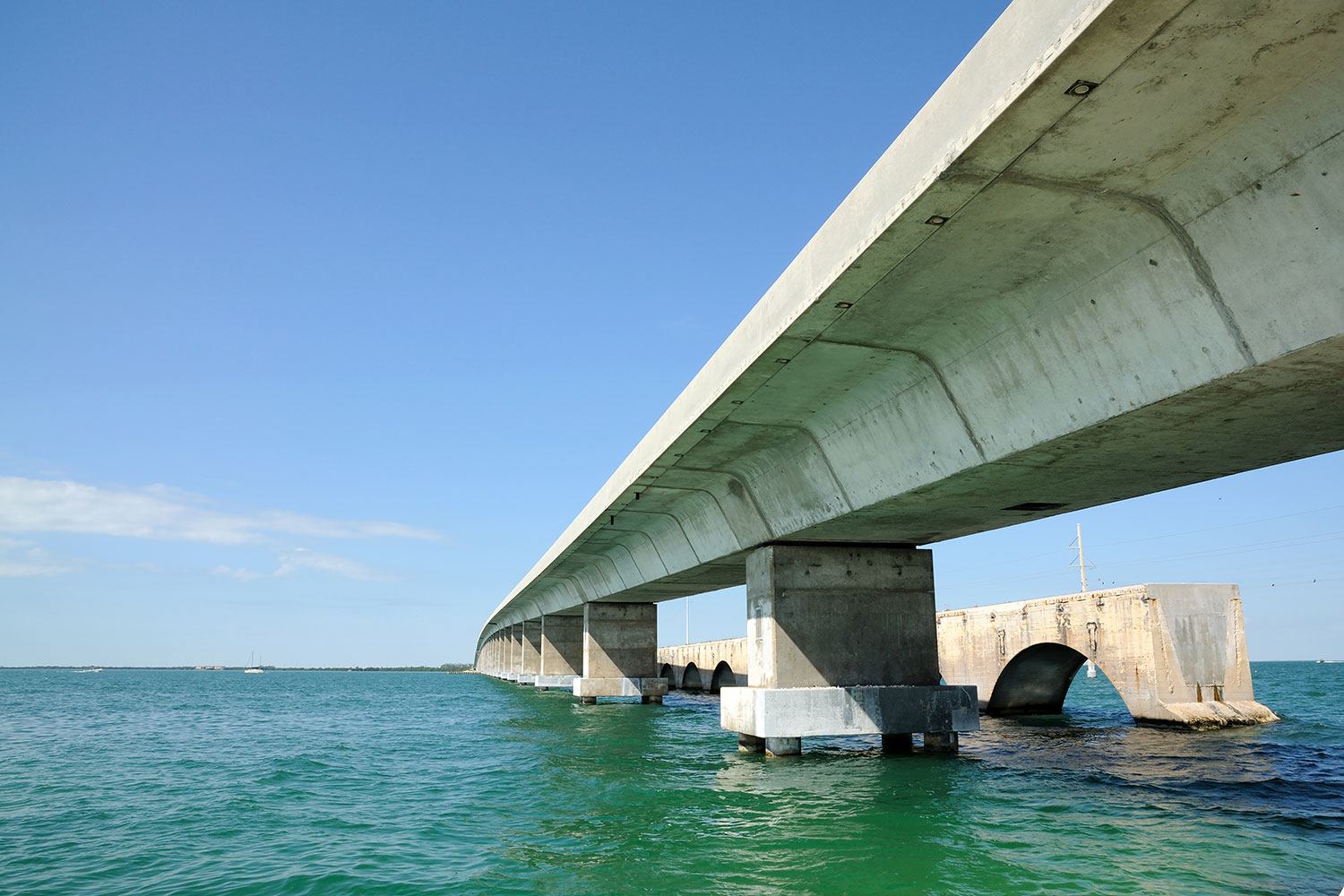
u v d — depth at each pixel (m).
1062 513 16.80
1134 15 6.03
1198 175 7.87
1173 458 12.05
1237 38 6.27
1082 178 8.12
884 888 9.59
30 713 53.00
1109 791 15.76
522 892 9.89
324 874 11.04
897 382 13.62
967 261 9.84
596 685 43.44
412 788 18.56
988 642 36.06
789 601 20.09
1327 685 85.44
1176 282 8.68
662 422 19.06
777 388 14.52
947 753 20.67
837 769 18.42
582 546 34.16
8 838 13.90
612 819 13.75
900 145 8.91
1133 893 9.34
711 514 23.73
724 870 10.47
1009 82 7.06
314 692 97.56
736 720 20.91
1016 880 9.88
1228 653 30.39
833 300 10.96
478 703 53.78
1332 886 9.61
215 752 27.55
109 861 12.18
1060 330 10.33
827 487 17.42
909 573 20.83
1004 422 11.81
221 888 10.59
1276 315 7.80
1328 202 7.11
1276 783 16.88
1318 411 9.67
